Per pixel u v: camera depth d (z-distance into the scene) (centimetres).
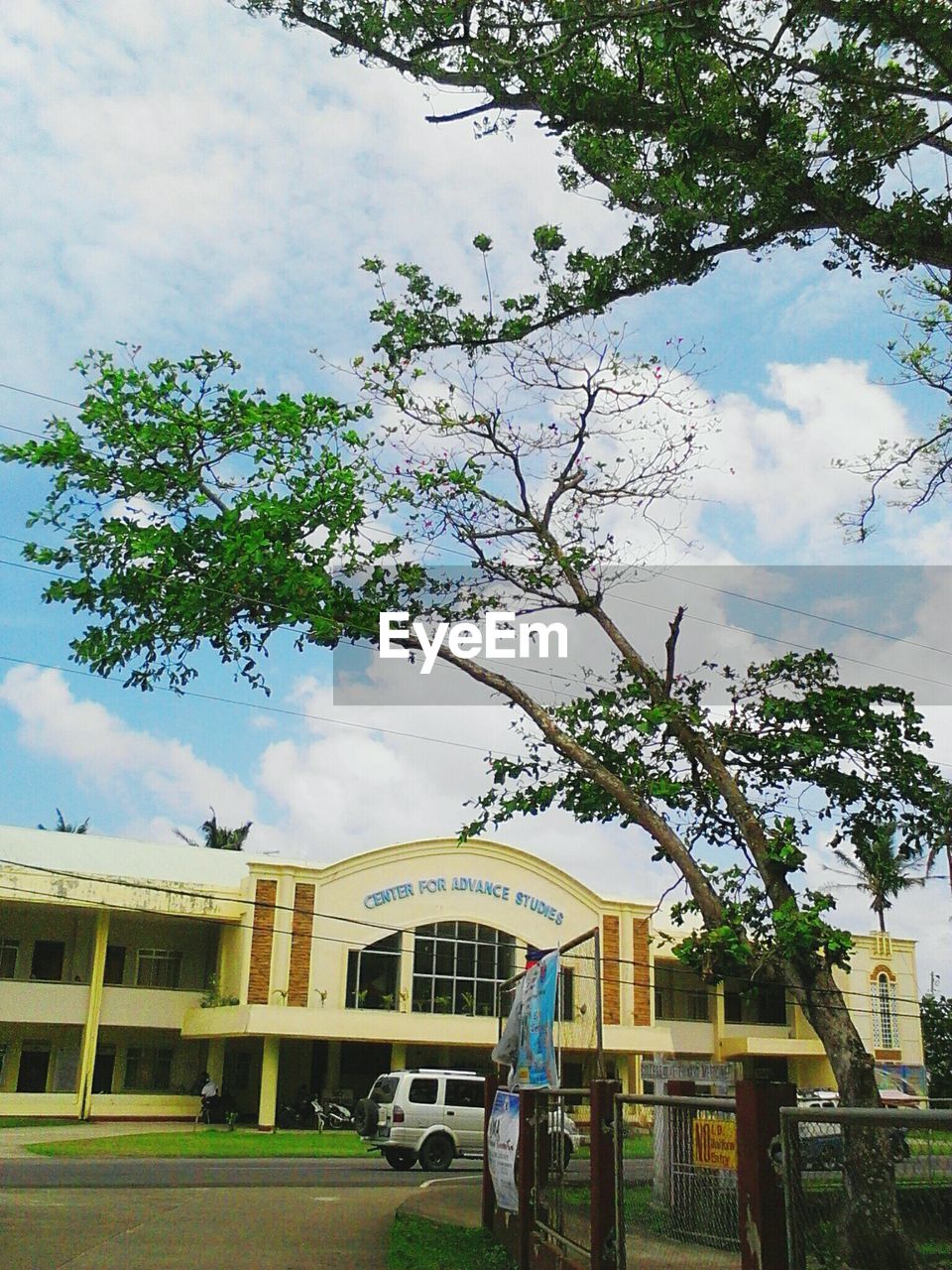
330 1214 1405
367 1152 2903
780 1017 4575
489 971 3853
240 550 1402
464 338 1443
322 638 1445
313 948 3631
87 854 4122
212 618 1446
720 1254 567
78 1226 1205
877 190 1111
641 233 1234
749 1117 489
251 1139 3128
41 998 3588
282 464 1440
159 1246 1088
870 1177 448
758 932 1281
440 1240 1162
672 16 1042
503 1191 1084
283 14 1165
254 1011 3447
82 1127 3369
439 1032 3675
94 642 1441
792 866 1282
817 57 1059
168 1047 3928
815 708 1467
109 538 1416
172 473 1426
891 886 1644
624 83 1161
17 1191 1565
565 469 1567
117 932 3894
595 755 1534
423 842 3853
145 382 1427
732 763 1508
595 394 1544
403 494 1477
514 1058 1134
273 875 3659
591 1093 745
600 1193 719
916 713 1468
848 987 4500
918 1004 4647
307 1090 3838
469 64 1153
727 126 1116
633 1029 3922
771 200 1121
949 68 1009
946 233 1089
